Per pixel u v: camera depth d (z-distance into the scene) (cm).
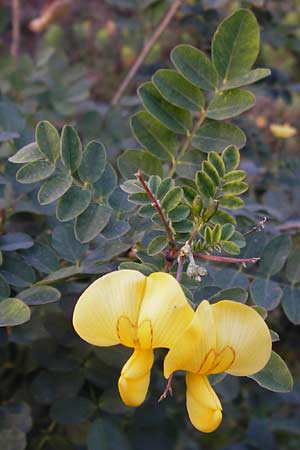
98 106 33
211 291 19
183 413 27
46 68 34
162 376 24
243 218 24
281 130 31
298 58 38
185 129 21
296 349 31
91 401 23
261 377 18
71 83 33
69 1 42
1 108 24
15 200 23
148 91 21
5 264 21
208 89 21
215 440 31
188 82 21
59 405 23
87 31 46
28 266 21
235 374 17
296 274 21
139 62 32
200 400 17
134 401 17
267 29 33
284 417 30
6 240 21
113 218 20
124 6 32
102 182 20
